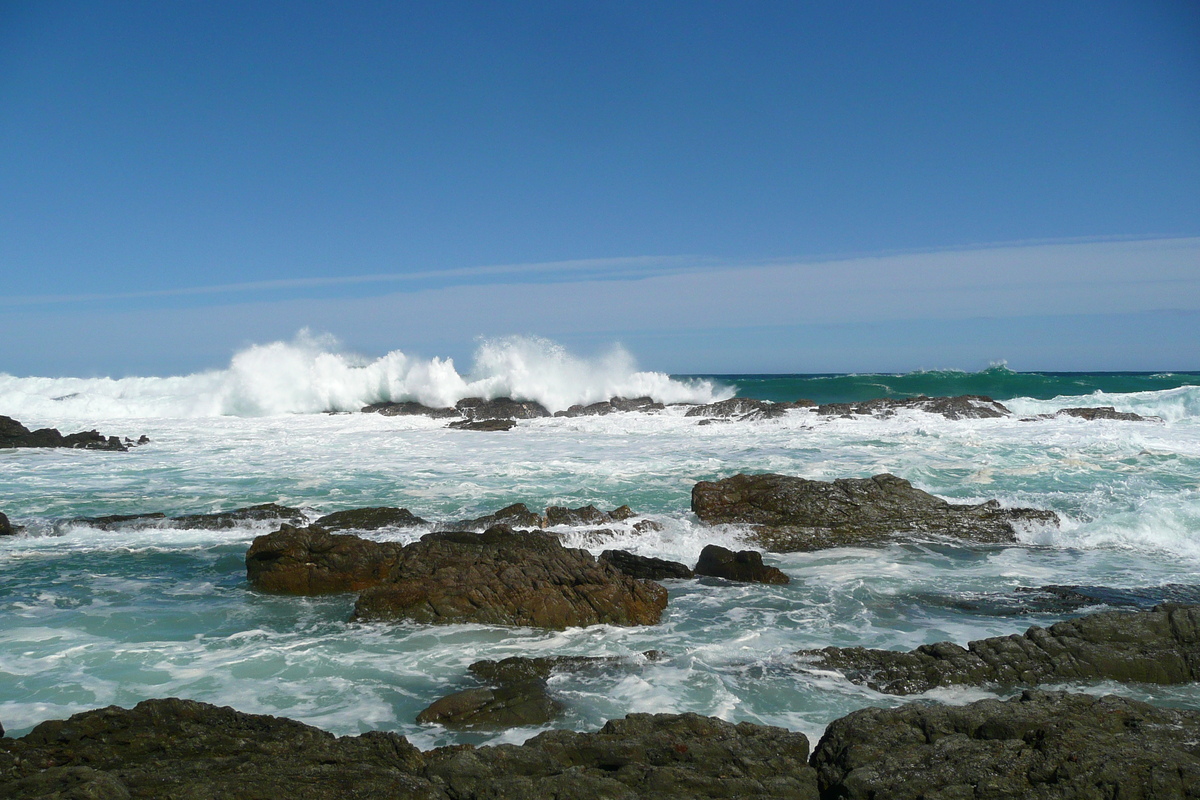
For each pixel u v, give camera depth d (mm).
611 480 16734
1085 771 4484
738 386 46938
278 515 13461
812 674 7023
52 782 4254
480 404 32625
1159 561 11047
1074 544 11961
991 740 4980
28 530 12781
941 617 8805
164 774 4516
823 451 20062
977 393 44688
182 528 13078
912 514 12805
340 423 30062
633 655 7520
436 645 8078
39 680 7066
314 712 6457
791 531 12344
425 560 9945
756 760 5031
